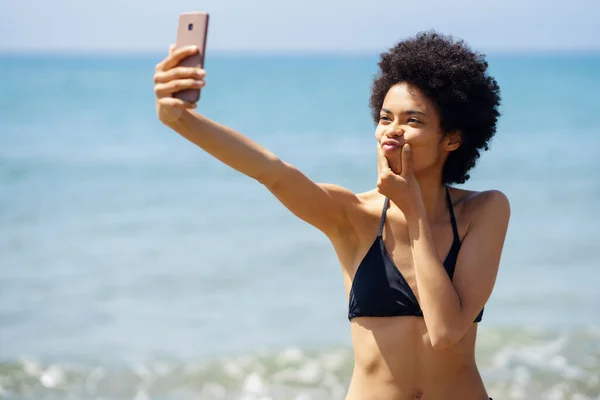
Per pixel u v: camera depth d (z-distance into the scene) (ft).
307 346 29.66
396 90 9.53
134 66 483.92
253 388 26.20
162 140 97.04
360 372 9.78
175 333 31.27
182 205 58.08
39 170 73.82
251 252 43.98
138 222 52.65
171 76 8.18
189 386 26.43
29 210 56.59
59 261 42.68
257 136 107.55
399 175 9.48
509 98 164.76
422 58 9.44
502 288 36.65
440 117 9.52
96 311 34.17
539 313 32.78
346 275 10.07
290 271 40.11
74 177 70.18
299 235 47.98
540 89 192.95
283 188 9.37
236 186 65.10
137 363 28.14
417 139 9.37
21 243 46.88
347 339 30.45
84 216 54.70
